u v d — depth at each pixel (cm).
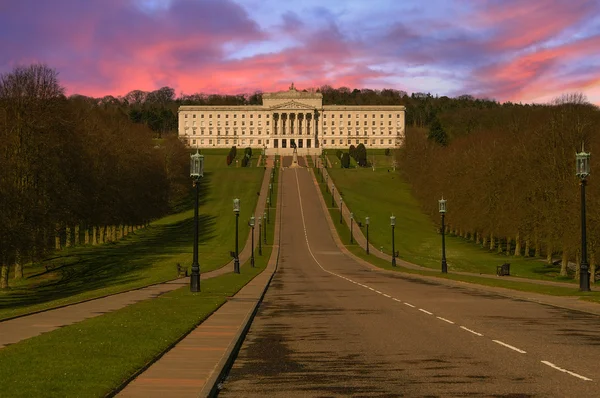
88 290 5816
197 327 2433
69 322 2592
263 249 11231
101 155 9750
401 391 1411
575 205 6512
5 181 6056
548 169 7812
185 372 1569
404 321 2708
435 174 14325
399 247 11769
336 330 2442
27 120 7050
